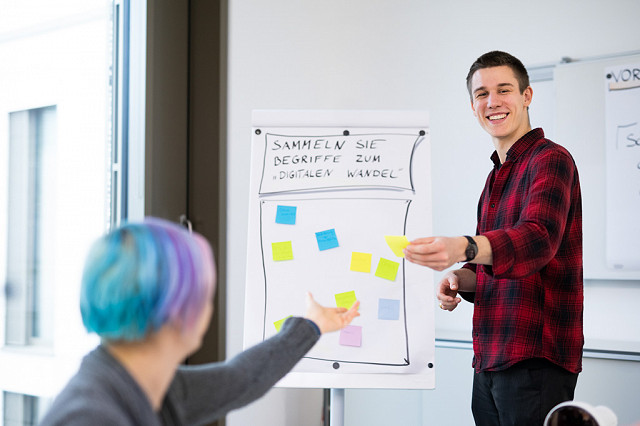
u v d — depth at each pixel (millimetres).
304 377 1764
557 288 1623
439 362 2543
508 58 1773
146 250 748
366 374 1764
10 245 1556
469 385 2486
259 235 1852
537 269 1433
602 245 2471
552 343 1586
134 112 1997
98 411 674
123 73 1970
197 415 989
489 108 1762
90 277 751
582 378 2336
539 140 1692
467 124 2768
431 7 2842
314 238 1840
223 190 2219
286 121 1935
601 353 2299
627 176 2443
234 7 2268
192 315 767
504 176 1738
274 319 1793
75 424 653
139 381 774
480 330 1721
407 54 2873
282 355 1128
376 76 2850
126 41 1984
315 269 1821
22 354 1584
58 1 1719
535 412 1587
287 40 2553
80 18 1796
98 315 738
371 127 1922
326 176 1887
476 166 2744
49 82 1684
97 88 1861
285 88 2535
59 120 1715
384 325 1785
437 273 2789
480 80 1778
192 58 2213
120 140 1947
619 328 2459
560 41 2625
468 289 1891
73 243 1758
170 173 2113
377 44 2861
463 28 2793
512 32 2713
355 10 2826
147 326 738
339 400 1804
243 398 1049
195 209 2217
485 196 1893
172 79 2117
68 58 1750
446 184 2797
